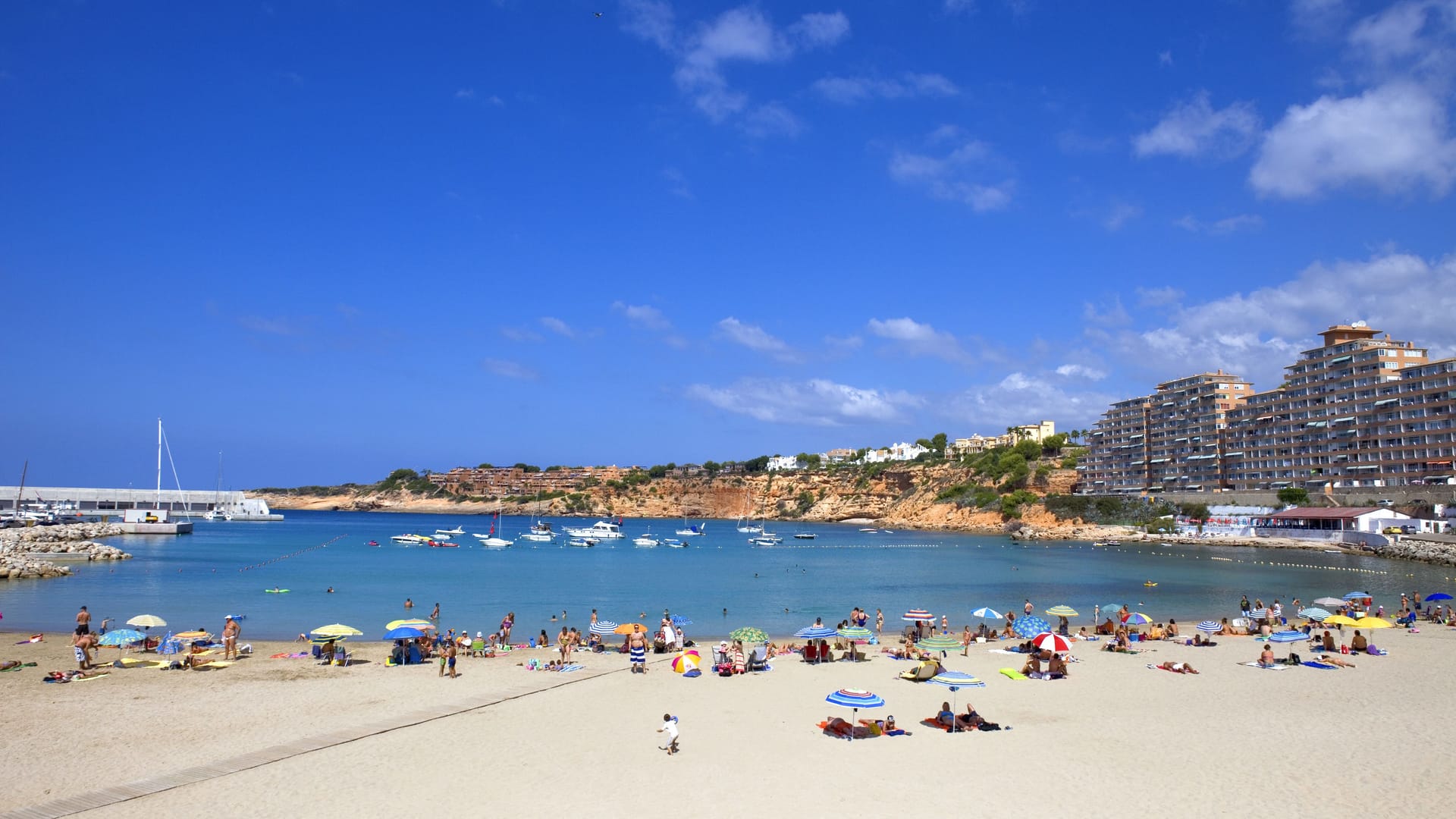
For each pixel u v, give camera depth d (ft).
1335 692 128.06
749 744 100.58
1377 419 575.79
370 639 188.65
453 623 220.02
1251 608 242.58
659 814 78.95
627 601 273.13
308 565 406.62
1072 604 269.44
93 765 91.71
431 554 510.99
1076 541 641.40
